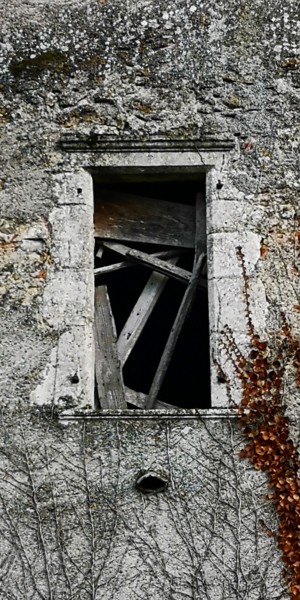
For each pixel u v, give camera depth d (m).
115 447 4.68
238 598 4.42
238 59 5.30
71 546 4.54
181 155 5.17
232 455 4.64
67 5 5.46
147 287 5.48
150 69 5.30
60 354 4.86
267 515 4.55
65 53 5.36
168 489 4.60
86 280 4.99
